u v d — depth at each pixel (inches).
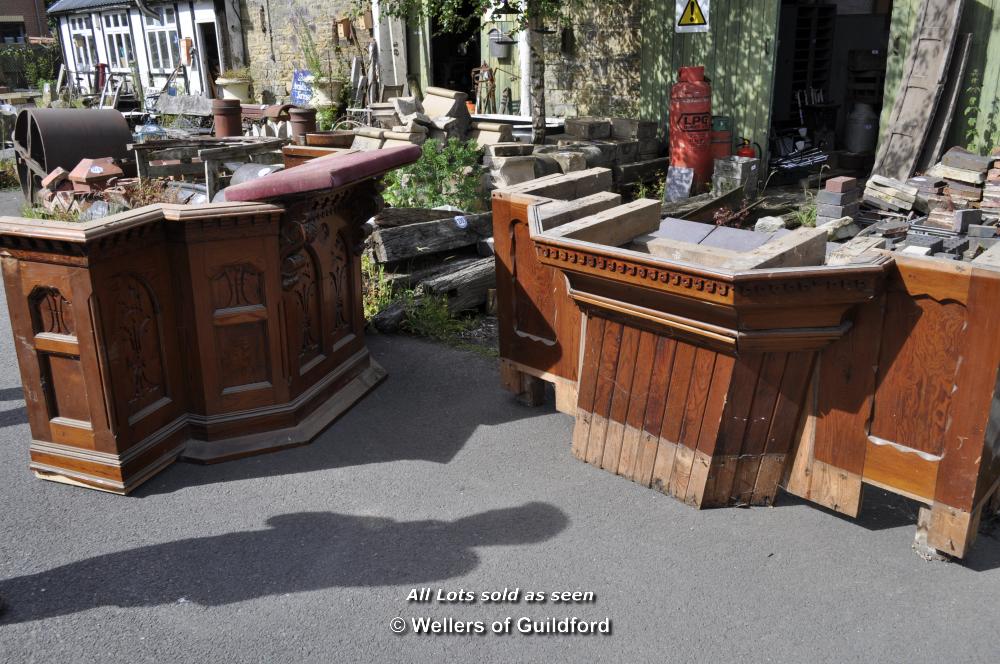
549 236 136.7
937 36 312.2
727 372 128.7
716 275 113.8
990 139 318.3
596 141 390.0
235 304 154.3
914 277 113.0
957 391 113.3
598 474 151.2
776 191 375.2
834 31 470.0
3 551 129.9
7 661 106.4
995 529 131.6
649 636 109.3
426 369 200.8
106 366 139.4
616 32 425.7
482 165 349.1
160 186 261.6
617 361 144.8
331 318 177.8
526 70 471.5
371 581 121.6
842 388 125.2
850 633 108.9
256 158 308.7
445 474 152.0
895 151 325.1
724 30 380.5
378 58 548.4
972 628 109.3
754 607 114.4
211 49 778.8
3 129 605.9
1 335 233.0
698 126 361.4
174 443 156.2
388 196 321.4
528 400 179.8
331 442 165.5
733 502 138.8
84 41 945.5
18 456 160.7
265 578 122.6
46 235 131.1
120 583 121.9
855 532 131.4
